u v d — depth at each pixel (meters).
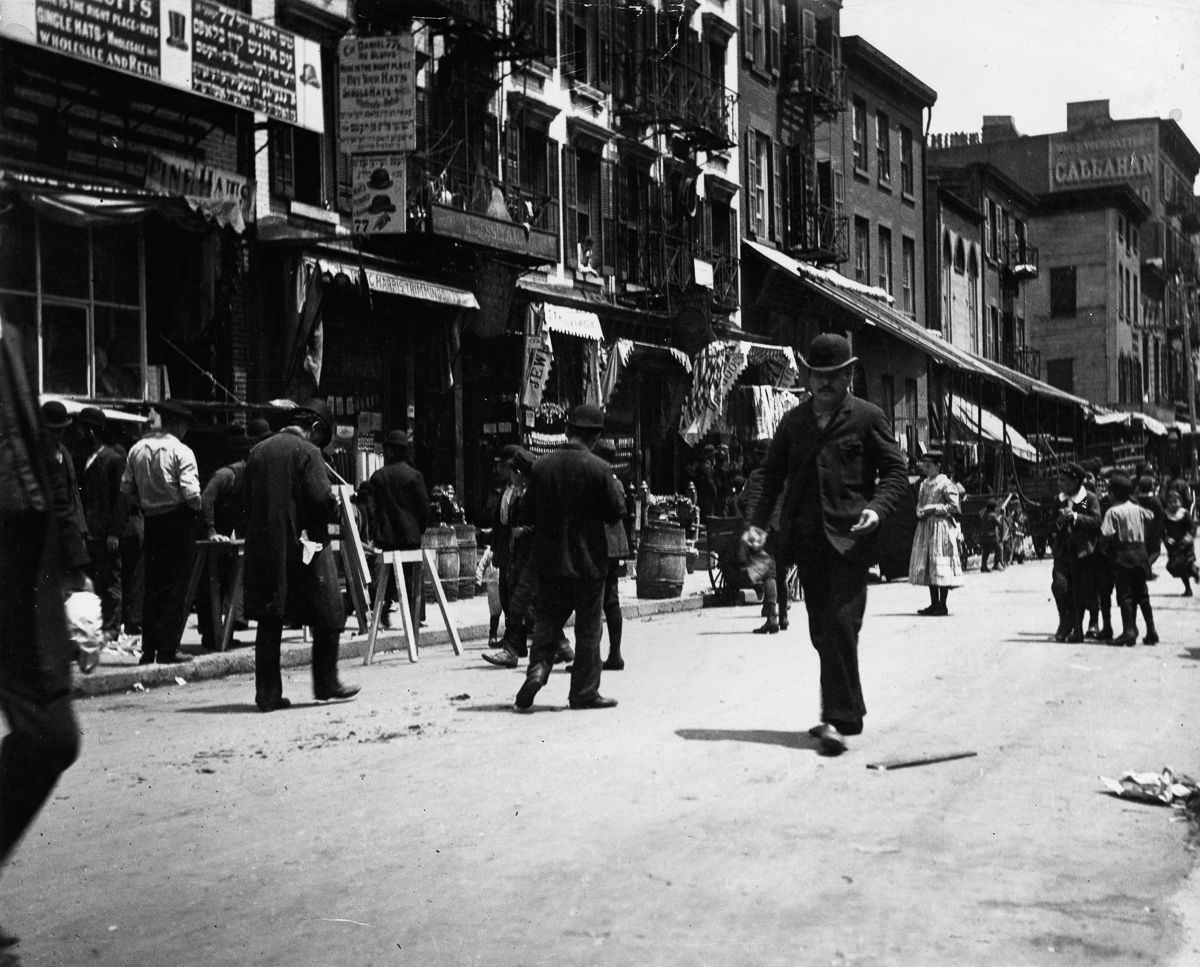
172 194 15.94
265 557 9.52
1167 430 69.50
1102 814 6.15
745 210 37.12
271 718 9.18
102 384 16.33
